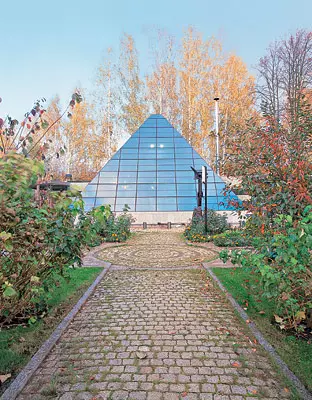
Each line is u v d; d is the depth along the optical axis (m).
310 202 3.69
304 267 3.02
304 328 3.49
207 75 30.72
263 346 3.17
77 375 2.69
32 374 2.68
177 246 10.76
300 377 2.61
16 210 3.02
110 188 19.80
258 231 4.60
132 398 2.37
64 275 4.05
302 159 4.38
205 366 2.85
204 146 31.58
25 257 3.23
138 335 3.55
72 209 3.79
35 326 3.69
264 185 4.59
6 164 2.73
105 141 34.09
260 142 4.83
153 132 22.89
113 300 4.87
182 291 5.34
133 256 8.91
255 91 25.97
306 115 5.09
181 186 19.81
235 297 4.80
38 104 4.43
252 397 2.38
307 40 23.77
